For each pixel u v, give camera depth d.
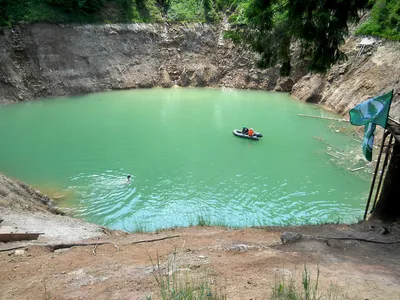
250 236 9.11
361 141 22.12
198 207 14.62
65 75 31.03
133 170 17.83
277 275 5.50
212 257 6.70
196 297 4.34
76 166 18.02
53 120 24.83
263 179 17.20
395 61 25.95
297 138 22.66
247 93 34.91
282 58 12.34
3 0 29.67
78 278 5.75
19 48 29.31
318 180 17.12
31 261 6.65
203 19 39.09
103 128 23.59
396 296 4.98
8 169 17.39
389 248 7.85
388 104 9.48
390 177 10.39
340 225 10.45
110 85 33.22
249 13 12.59
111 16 34.84
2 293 5.26
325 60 11.27
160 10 38.50
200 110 28.44
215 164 18.77
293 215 14.13
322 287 5.11
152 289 5.00
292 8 10.94
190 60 37.50
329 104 29.61
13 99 28.20
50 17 31.12
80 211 14.05
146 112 27.41
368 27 29.86
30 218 10.09
